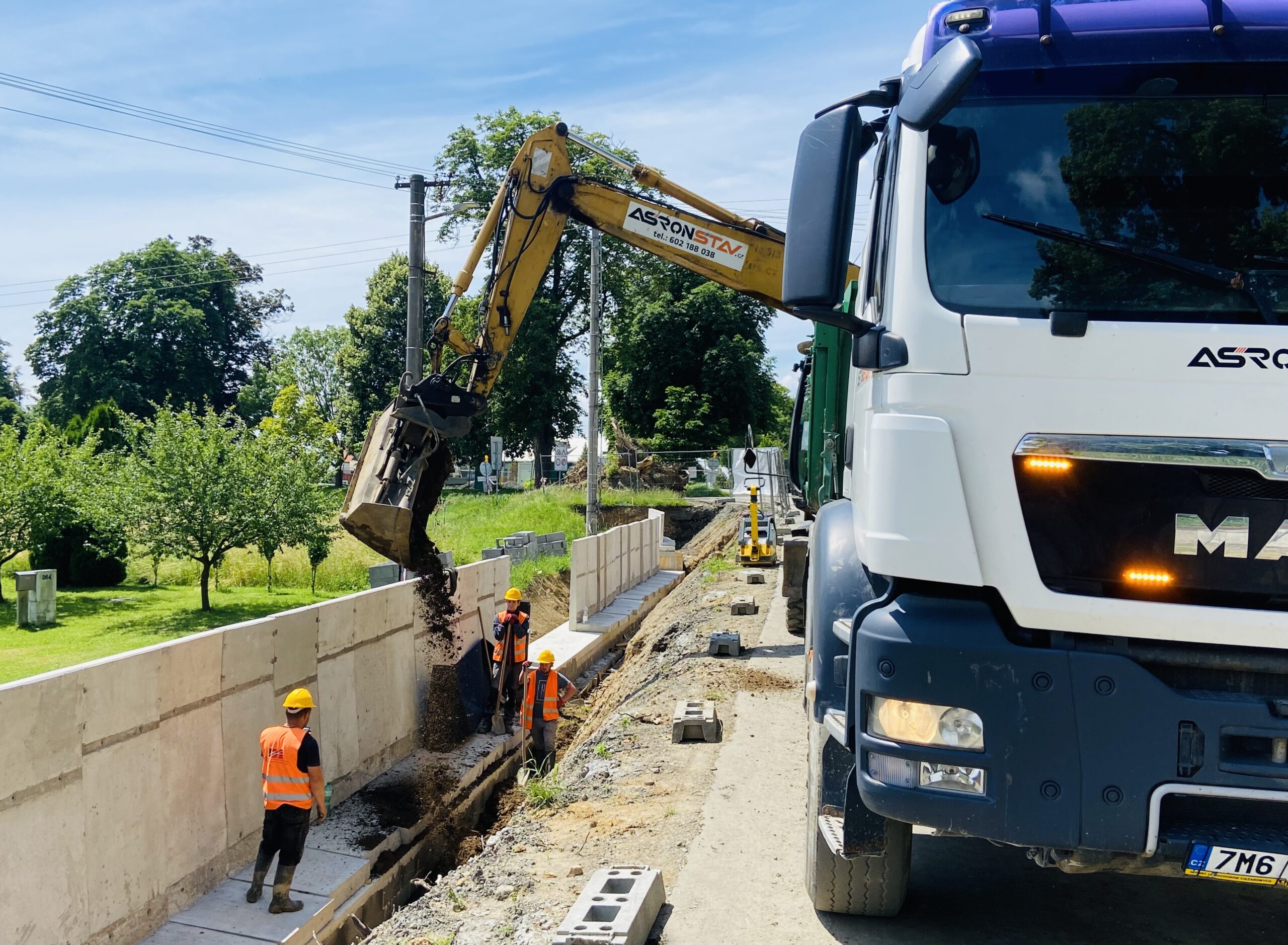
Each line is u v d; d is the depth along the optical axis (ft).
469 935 15.89
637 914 14.57
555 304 174.91
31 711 22.97
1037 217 11.25
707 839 19.89
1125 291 10.87
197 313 215.31
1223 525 10.41
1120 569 10.57
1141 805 10.44
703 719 27.91
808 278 11.32
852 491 14.76
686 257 40.37
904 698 11.00
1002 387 10.87
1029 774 10.63
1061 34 11.64
